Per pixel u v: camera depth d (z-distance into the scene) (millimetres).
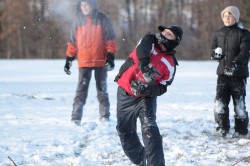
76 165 13414
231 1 77625
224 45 16625
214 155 14398
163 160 12070
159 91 12375
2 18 103875
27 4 90312
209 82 39531
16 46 102438
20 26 98625
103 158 14328
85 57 18984
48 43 86438
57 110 22828
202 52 94188
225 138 16828
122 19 68562
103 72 19234
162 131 17797
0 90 31828
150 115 12336
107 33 18766
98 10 18859
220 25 92562
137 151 13008
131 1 78625
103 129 18000
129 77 12422
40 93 30078
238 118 16797
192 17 98562
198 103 25516
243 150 15102
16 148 15258
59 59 83688
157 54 12195
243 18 73625
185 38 95750
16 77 46219
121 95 12664
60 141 16234
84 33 18859
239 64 16422
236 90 16656
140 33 63344
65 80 42406
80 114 19141
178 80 41750
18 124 19047
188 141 16328
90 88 33688
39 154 14586
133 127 12867
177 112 22297
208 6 94312
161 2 95750
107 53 18797
